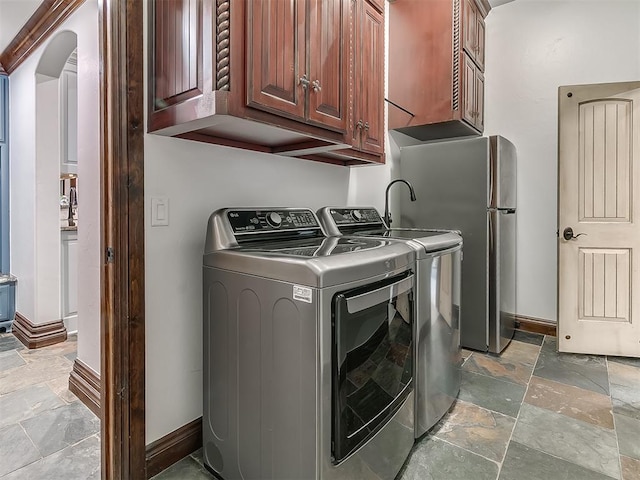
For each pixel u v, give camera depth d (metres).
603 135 2.60
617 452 1.56
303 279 1.09
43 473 1.48
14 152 3.10
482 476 1.43
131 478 1.39
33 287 2.83
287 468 1.16
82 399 2.01
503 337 2.71
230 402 1.37
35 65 2.67
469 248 2.67
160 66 1.37
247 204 1.83
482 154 2.60
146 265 1.43
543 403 1.97
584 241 2.65
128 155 1.35
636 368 2.42
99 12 1.36
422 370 1.61
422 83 2.83
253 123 1.32
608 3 2.81
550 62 3.01
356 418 1.19
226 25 1.17
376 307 1.28
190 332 1.59
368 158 2.20
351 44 1.91
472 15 2.92
